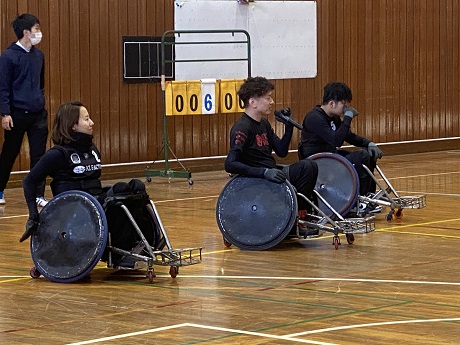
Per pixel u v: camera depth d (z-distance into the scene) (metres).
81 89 15.98
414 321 6.61
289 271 8.48
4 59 13.02
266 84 9.78
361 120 19.75
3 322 6.68
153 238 8.38
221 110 16.52
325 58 19.09
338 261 8.94
